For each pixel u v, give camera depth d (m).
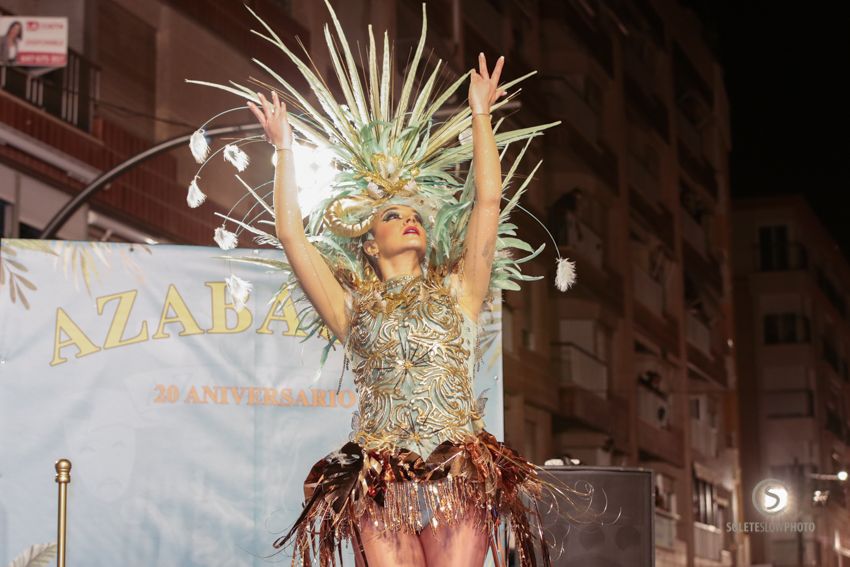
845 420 35.06
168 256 4.30
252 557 4.22
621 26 22.17
